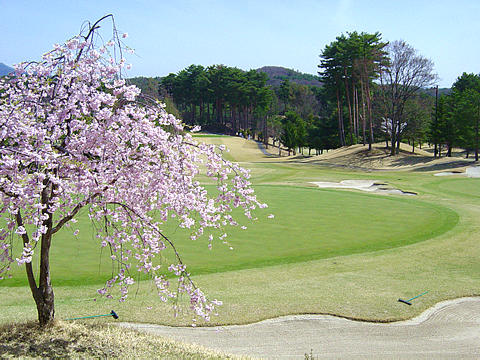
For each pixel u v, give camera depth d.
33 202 6.84
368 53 61.47
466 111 52.28
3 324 8.73
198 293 8.34
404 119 56.00
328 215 21.94
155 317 9.92
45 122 7.38
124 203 8.59
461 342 8.84
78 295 11.23
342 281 12.39
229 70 106.31
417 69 53.91
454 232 18.53
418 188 33.62
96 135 7.50
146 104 8.12
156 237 9.21
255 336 9.05
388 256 14.97
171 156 7.95
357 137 72.38
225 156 76.62
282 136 87.44
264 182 38.53
